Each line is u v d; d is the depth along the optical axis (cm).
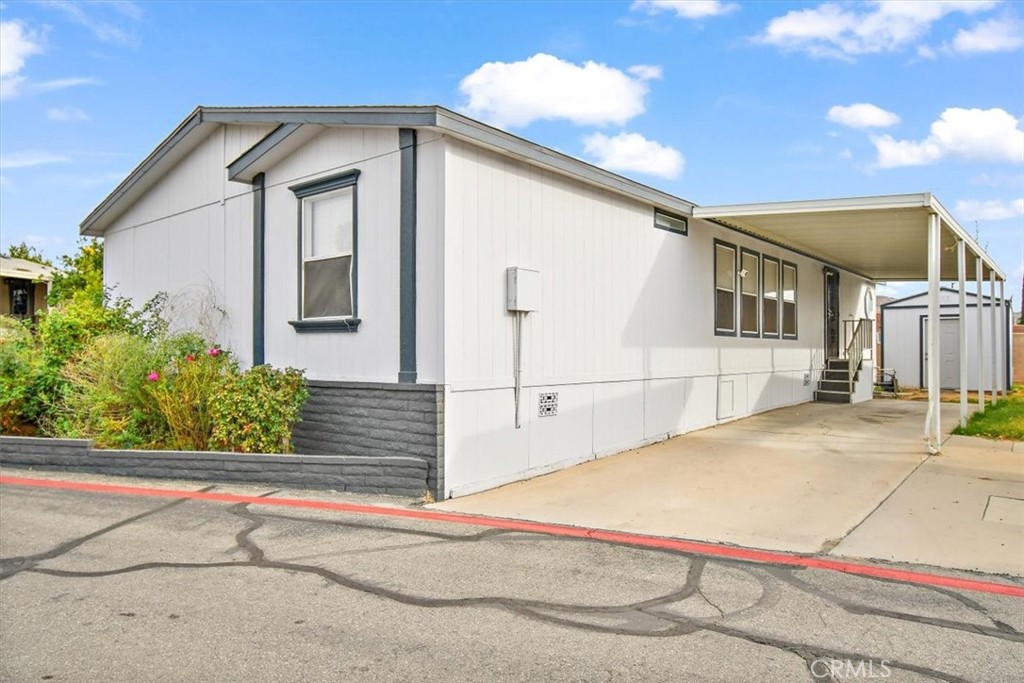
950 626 387
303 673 329
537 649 355
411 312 695
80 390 898
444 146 674
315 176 806
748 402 1301
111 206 1146
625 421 941
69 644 362
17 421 959
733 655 349
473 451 706
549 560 498
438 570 476
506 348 746
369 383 731
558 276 822
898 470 802
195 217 1005
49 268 2022
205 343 925
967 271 1630
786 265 1453
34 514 623
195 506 648
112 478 775
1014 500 665
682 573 472
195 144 994
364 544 534
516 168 761
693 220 1106
